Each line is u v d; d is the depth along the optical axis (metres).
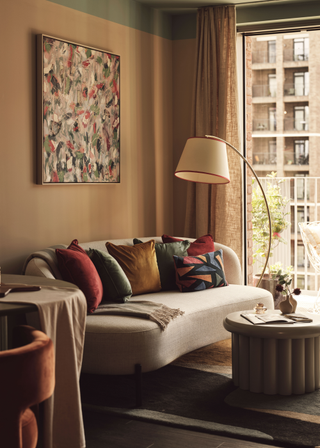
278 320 3.09
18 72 3.57
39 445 2.48
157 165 5.19
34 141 3.72
